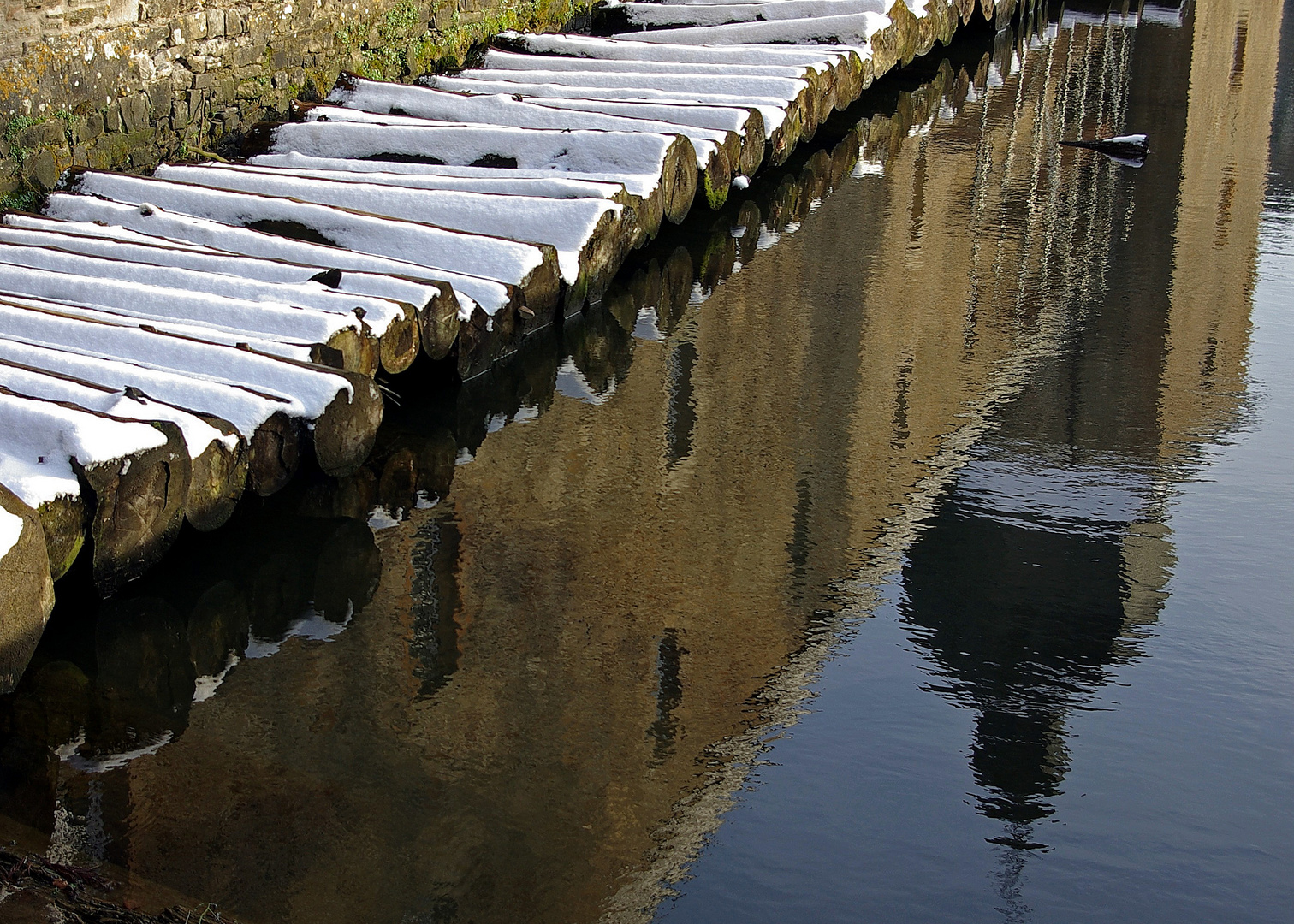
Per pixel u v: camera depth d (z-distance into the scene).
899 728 4.14
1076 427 6.33
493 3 12.15
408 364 6.16
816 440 6.16
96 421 4.45
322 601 4.74
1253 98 13.94
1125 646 4.61
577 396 6.57
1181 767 3.99
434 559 5.05
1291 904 3.46
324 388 5.25
